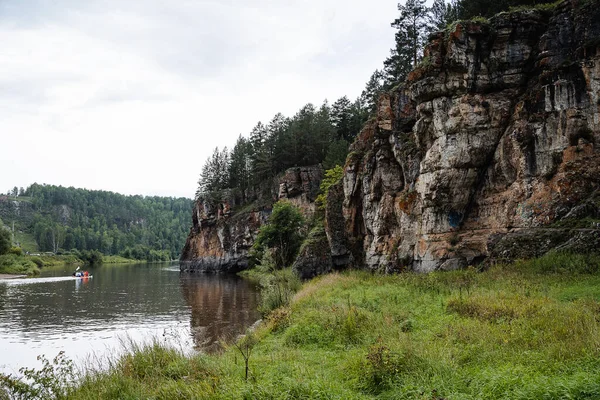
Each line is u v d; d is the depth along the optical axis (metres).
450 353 10.32
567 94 22.97
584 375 7.50
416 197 30.84
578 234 19.92
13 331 27.27
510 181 25.23
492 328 12.28
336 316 16.38
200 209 99.31
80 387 11.09
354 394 9.15
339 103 82.38
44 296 45.47
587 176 21.86
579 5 24.06
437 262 27.34
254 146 97.75
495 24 26.58
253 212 84.25
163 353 13.29
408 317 15.54
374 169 37.19
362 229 42.09
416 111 31.05
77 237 177.75
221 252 90.25
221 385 9.90
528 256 21.38
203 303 37.75
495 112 26.11
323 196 61.50
